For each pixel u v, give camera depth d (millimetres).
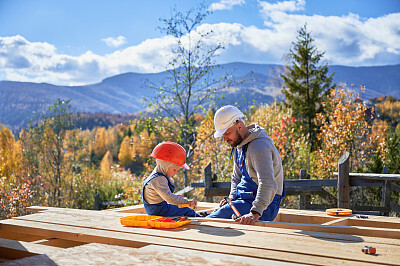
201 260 1742
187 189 8078
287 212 3947
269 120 13758
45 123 12477
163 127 11156
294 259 1793
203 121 11602
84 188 12703
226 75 11016
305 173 7652
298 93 23891
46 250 2047
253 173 3426
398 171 10188
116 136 92188
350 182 6188
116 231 2586
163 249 1980
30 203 10633
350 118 13211
